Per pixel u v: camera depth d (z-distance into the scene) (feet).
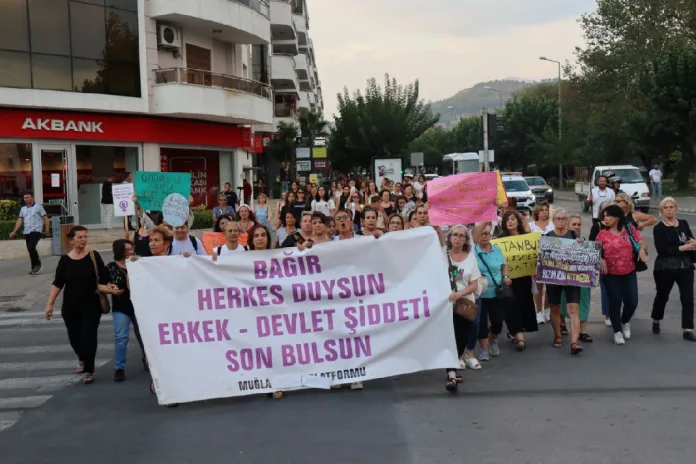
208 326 23.88
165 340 23.59
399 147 179.63
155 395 25.12
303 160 151.33
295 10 204.95
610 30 175.94
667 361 26.86
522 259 30.07
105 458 18.97
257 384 23.85
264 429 20.70
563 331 32.55
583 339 30.73
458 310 24.97
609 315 32.83
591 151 199.11
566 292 28.99
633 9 169.27
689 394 22.57
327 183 169.48
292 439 19.70
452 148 374.43
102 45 83.87
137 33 87.25
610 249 29.78
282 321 24.21
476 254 27.58
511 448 18.33
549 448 18.24
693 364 26.32
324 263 24.45
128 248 27.40
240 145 106.42
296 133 175.73
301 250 24.44
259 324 24.12
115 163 87.20
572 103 214.07
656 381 24.16
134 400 24.62
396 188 74.64
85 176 84.12
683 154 155.63
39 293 51.19
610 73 176.96
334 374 24.21
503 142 260.21
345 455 18.29
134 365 30.12
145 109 87.76
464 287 25.13
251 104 98.27
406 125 177.78
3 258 67.56
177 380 23.43
